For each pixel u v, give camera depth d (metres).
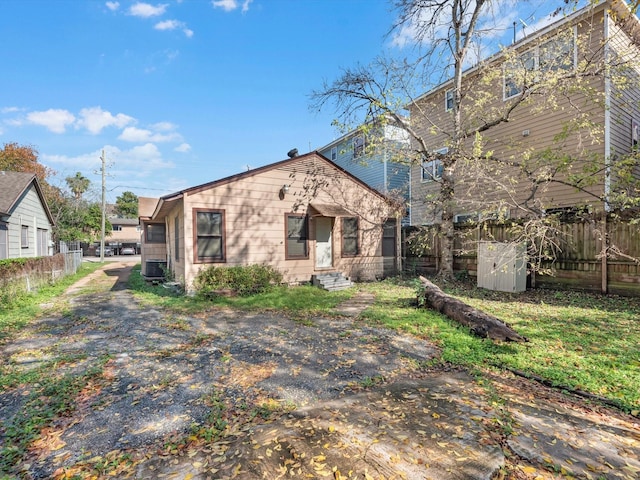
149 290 10.56
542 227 7.42
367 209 12.44
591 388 3.31
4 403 3.24
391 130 11.83
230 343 4.96
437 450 2.36
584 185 8.39
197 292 8.71
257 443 2.50
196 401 3.23
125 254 41.72
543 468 2.16
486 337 4.90
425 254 12.59
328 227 11.61
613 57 8.33
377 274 12.62
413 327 5.49
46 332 5.71
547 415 2.86
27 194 13.95
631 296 7.30
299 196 10.83
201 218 9.13
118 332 5.66
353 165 19.55
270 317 6.55
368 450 2.37
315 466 2.22
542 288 8.84
